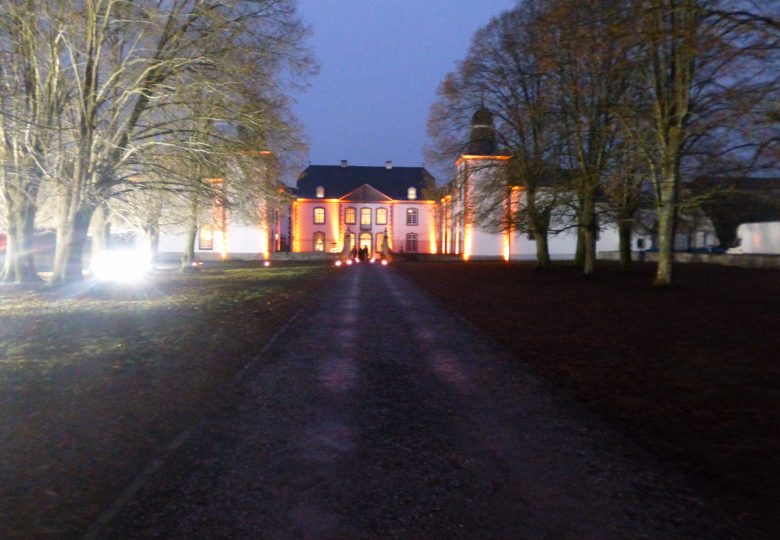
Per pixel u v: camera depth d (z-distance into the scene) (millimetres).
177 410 8094
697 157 24203
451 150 38344
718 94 19562
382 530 4820
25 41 21797
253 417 7836
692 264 48562
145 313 18438
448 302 21875
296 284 30656
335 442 6898
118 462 6219
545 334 14477
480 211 38250
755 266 44906
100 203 25234
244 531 4793
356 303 21484
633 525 4883
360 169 89062
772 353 11812
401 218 85750
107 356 11641
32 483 5668
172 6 22750
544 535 4742
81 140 22641
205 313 18469
